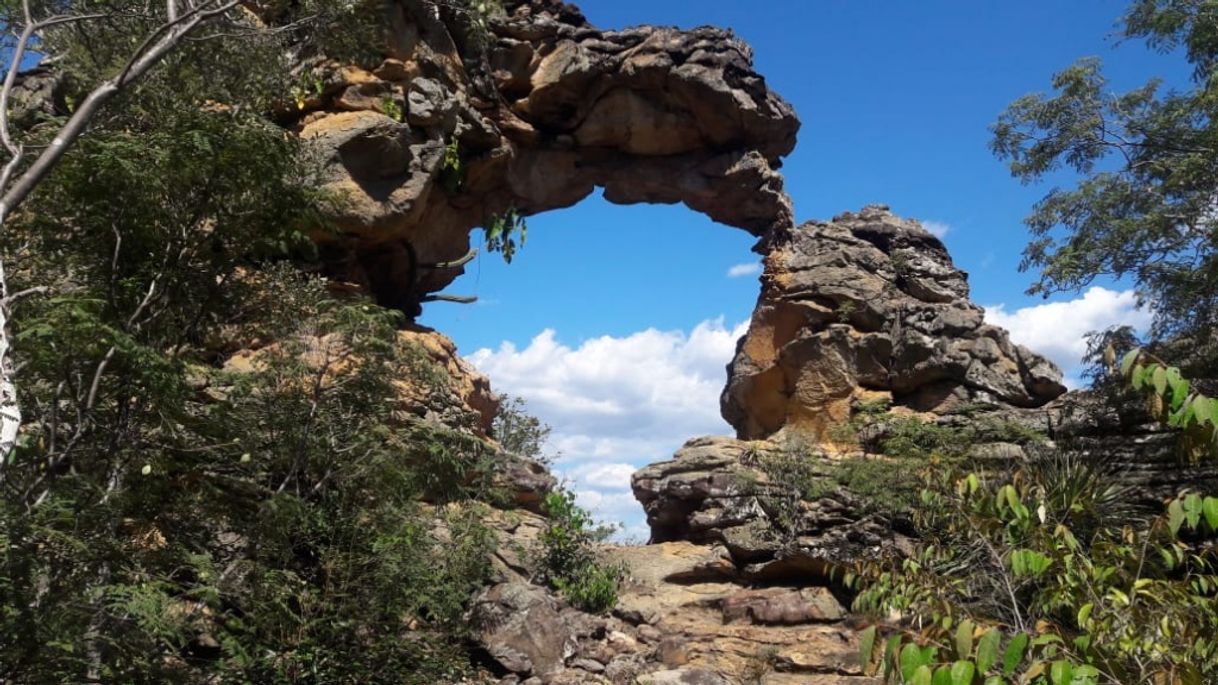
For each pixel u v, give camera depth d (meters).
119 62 12.39
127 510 8.98
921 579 5.18
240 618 9.98
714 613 16.72
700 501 20.27
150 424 8.99
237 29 13.46
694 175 24.55
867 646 3.74
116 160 8.26
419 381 12.51
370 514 10.93
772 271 24.88
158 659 8.07
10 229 9.24
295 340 10.98
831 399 23.16
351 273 19.02
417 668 11.05
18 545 6.74
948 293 23.69
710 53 23.45
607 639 14.55
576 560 16.31
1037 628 3.85
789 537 18.09
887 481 18.11
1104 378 18.25
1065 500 8.09
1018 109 19.00
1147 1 17.64
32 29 8.77
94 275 8.98
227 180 9.06
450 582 12.41
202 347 10.56
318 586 10.77
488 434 20.06
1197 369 16.94
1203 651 3.90
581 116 23.31
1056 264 17.75
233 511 9.95
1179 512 3.73
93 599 7.25
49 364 7.81
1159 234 17.16
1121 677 3.53
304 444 10.51
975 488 5.08
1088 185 18.16
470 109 20.94
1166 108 17.95
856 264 24.36
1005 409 21.42
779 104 24.67
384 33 18.97
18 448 7.68
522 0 22.81
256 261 10.51
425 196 19.00
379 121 18.28
